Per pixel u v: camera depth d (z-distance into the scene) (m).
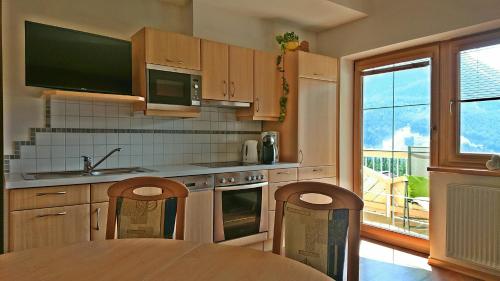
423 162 3.32
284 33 3.82
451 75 3.07
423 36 3.06
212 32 3.29
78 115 2.70
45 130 2.55
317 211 1.30
